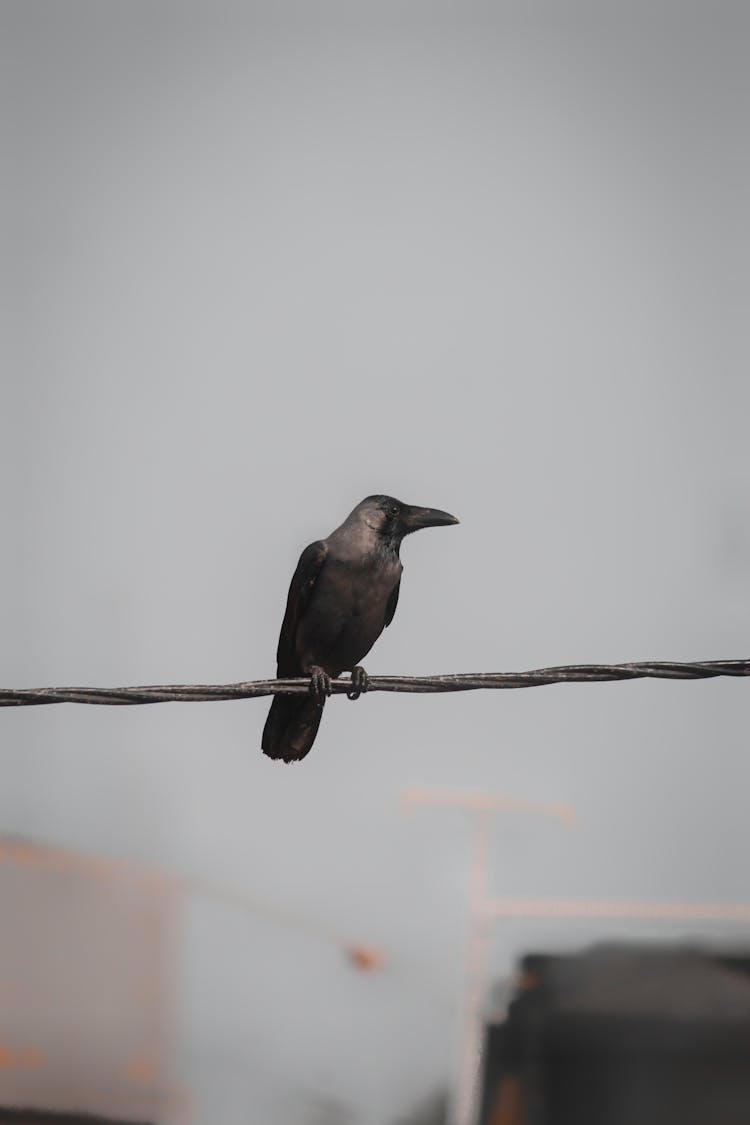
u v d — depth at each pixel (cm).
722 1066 1441
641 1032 1490
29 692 1012
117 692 1021
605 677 1058
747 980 1543
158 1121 1781
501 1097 1579
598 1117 1461
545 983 1620
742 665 1060
